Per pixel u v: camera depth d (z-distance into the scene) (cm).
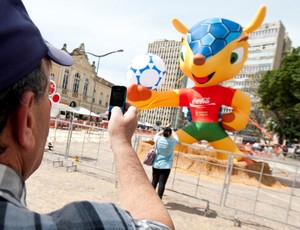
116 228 60
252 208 639
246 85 5184
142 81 1050
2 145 63
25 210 58
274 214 619
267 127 4069
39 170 675
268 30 8688
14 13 61
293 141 3869
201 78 1019
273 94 2872
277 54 8588
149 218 80
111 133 105
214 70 991
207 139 1076
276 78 2758
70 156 968
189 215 519
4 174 61
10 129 64
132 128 108
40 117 71
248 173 999
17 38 59
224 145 1048
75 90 4838
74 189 559
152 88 1072
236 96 1036
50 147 1039
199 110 1057
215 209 587
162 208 87
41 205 444
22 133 64
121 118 108
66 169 730
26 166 70
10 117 63
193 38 1025
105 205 65
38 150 73
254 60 8775
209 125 1045
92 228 58
